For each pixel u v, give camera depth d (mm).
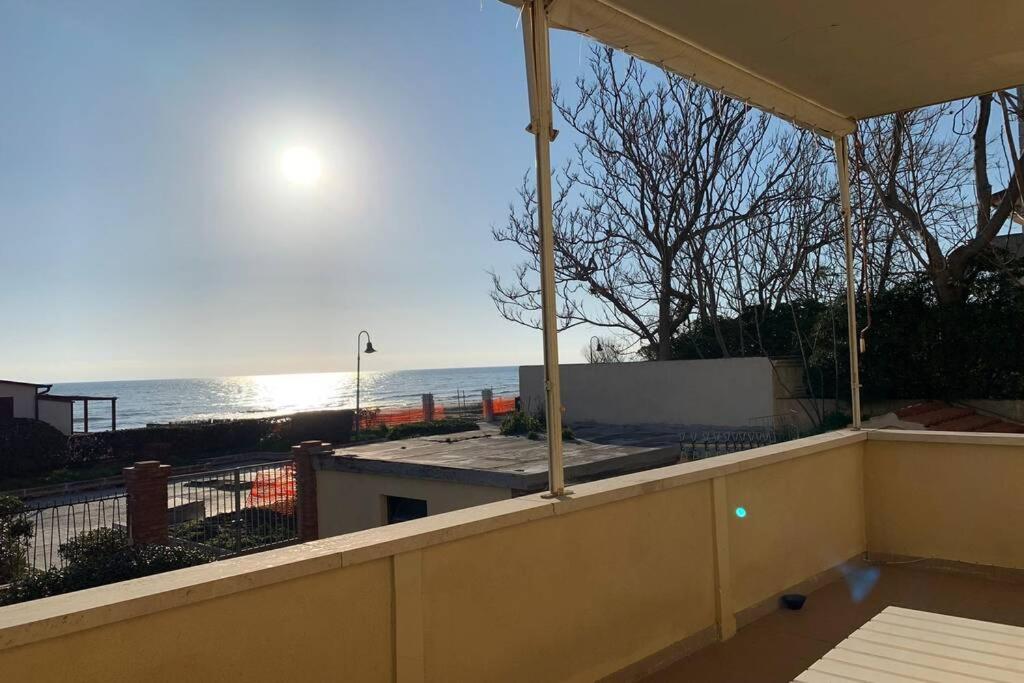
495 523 2531
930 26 3365
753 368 15820
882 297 14328
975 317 13156
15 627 1488
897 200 14117
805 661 3260
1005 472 4355
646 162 20594
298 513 10859
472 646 2465
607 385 18172
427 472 8906
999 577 4340
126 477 10594
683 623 3363
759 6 3121
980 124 13680
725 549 3627
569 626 2826
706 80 3852
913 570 4637
